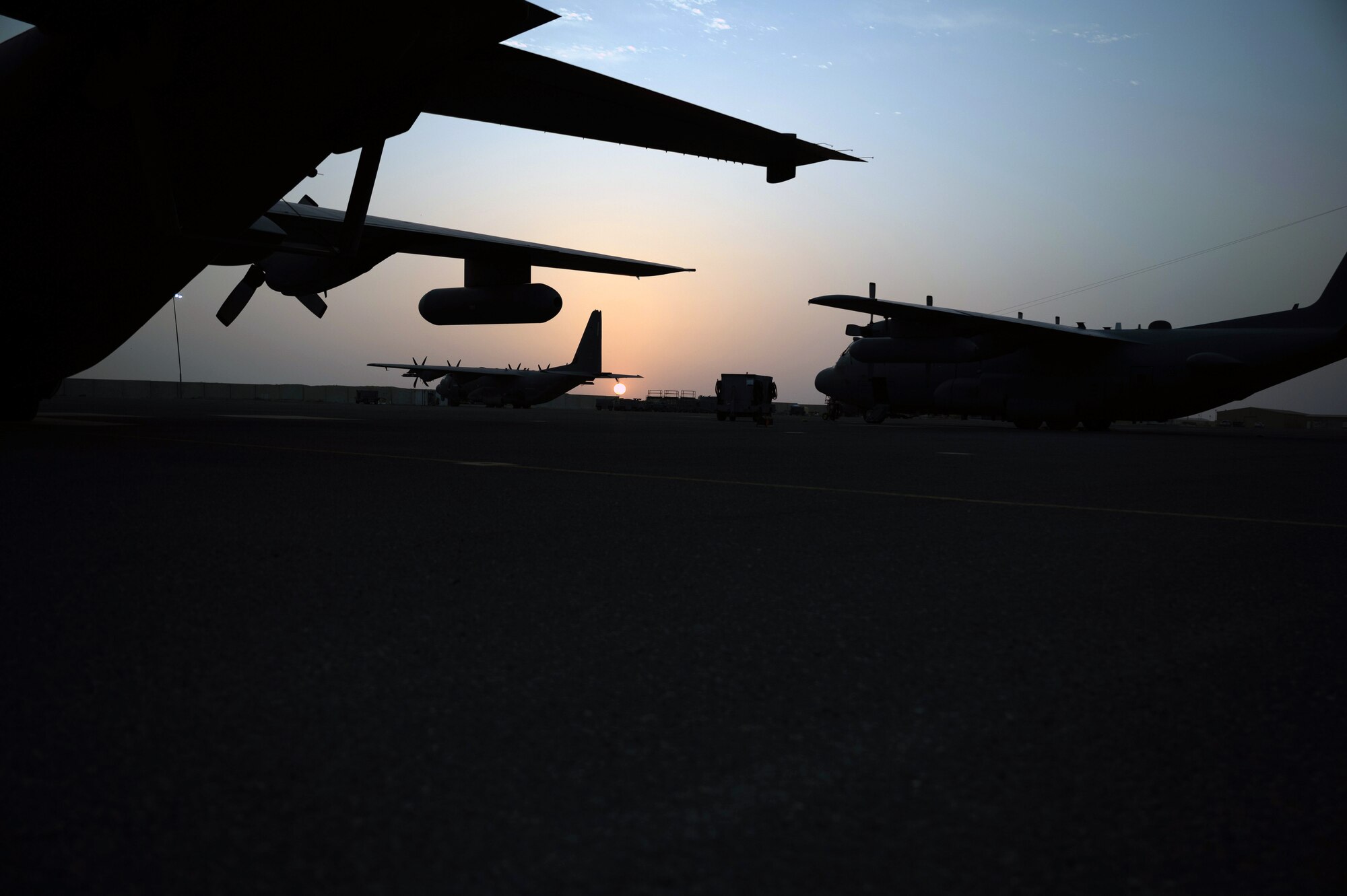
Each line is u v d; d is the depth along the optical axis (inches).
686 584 114.3
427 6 290.5
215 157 381.4
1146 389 999.6
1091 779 54.9
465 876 42.6
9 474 249.8
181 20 315.6
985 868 44.2
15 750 56.1
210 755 56.2
